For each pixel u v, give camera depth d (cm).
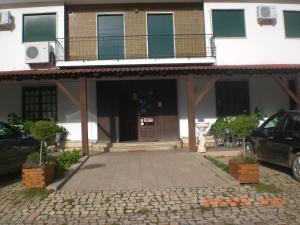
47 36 1606
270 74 1422
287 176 958
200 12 1650
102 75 1370
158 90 1648
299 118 955
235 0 1636
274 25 1661
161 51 1625
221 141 1526
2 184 934
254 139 1130
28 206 734
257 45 1641
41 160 872
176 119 1639
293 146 916
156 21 1639
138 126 1639
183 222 630
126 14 1630
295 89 1603
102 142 1589
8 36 1603
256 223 616
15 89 1633
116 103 1612
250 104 1677
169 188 839
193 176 958
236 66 1412
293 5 1684
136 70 1341
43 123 954
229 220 635
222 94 1672
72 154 1203
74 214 683
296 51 1672
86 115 1362
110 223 632
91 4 1627
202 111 1645
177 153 1361
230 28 1638
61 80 1370
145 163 1167
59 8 1599
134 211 692
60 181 891
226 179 885
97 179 946
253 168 851
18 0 1568
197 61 1519
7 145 971
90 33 1623
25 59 1530
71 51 1611
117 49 1619
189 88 1380
